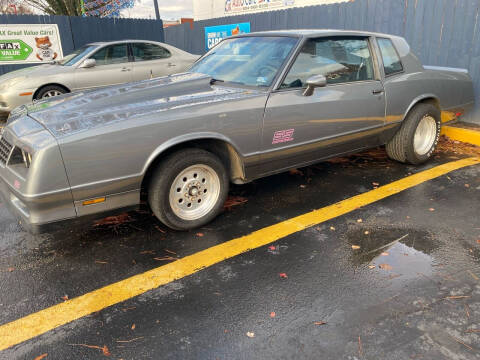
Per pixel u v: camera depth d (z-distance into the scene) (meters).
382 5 7.46
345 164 5.05
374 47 4.32
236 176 3.55
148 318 2.33
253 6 16.66
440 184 4.30
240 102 3.25
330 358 2.00
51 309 2.42
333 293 2.52
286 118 3.52
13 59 10.83
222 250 3.07
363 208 3.76
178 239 3.24
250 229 3.40
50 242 3.22
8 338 2.19
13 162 2.79
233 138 3.23
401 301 2.42
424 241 3.13
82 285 2.66
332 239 3.20
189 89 3.54
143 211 3.74
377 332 2.17
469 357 1.99
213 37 12.46
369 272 2.74
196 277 2.72
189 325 2.27
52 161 2.54
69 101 3.27
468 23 6.23
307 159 3.92
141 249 3.09
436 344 2.08
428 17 6.77
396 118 4.47
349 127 4.06
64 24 11.69
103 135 2.68
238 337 2.16
